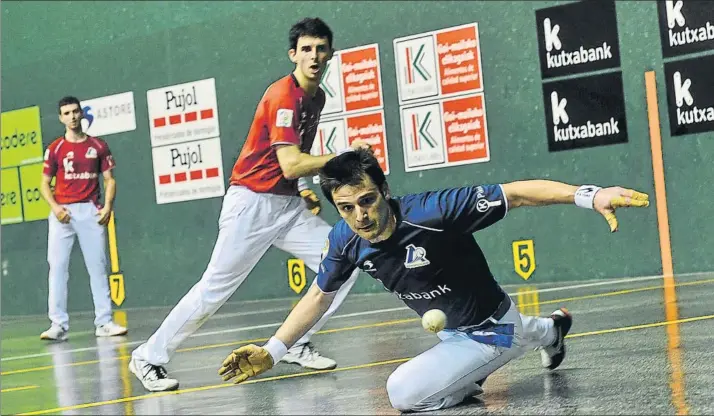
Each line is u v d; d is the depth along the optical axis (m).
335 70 24.97
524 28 22.80
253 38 26.20
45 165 21.30
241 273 12.50
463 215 8.91
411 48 24.06
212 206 27.20
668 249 21.52
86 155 21.31
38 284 30.55
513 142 23.06
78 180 21.39
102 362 16.22
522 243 23.14
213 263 12.38
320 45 12.24
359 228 8.82
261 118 12.44
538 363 11.61
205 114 27.06
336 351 14.39
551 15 22.45
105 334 21.23
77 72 29.28
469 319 9.34
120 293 29.02
